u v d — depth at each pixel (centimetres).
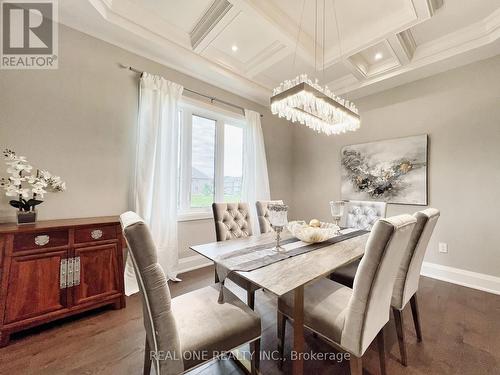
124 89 249
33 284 166
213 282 264
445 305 216
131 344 159
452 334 174
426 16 204
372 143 342
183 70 292
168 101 272
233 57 292
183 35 249
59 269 176
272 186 422
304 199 435
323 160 407
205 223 323
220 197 345
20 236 162
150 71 268
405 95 315
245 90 348
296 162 448
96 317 191
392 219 105
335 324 115
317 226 198
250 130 368
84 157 224
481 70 258
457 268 269
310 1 206
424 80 299
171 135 272
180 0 205
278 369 141
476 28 232
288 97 185
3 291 155
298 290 115
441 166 283
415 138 301
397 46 249
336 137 390
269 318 195
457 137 273
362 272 106
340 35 250
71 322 183
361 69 296
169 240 271
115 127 243
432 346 160
